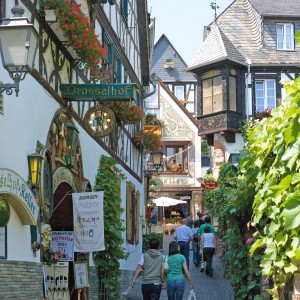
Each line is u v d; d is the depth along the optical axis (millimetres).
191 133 44969
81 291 13750
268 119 8414
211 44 32938
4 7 8930
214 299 16484
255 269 10250
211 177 32125
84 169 14133
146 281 12680
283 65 32406
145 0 24141
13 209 9258
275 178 7820
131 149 22344
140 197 24719
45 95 10922
